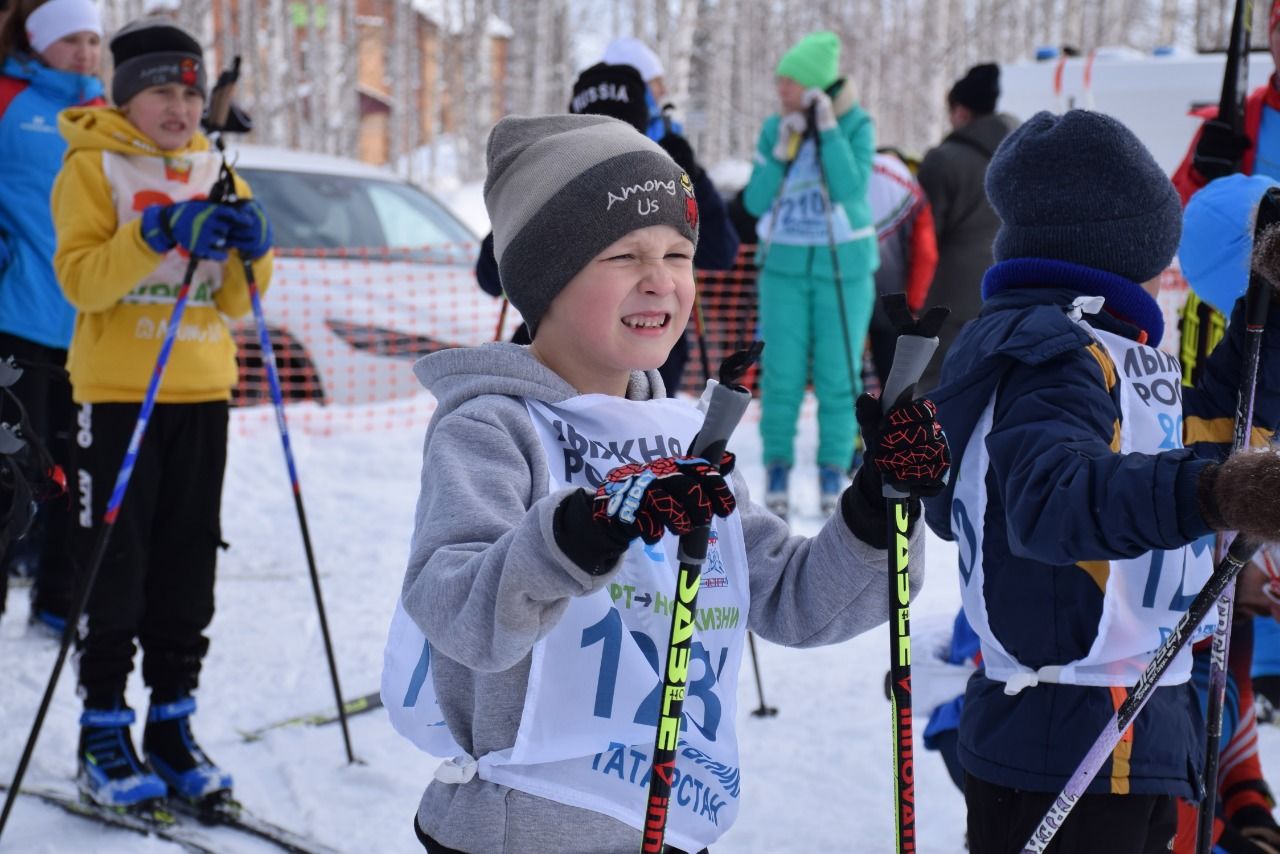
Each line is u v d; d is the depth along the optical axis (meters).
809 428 8.45
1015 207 2.44
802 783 3.79
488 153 2.00
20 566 5.54
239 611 5.16
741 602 1.93
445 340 7.84
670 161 1.93
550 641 1.78
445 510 1.75
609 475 1.61
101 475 3.62
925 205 7.11
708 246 4.91
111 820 3.49
